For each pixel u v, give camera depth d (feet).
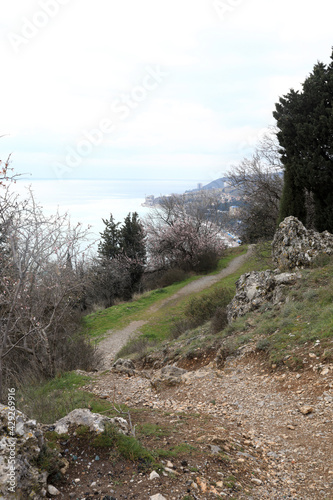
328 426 15.74
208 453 12.88
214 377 25.52
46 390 26.86
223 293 49.88
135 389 26.27
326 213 49.90
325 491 11.51
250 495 10.89
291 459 13.84
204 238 116.67
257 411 19.02
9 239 21.66
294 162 50.49
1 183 19.86
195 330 42.19
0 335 22.65
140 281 113.09
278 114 54.34
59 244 32.96
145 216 128.47
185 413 19.07
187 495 9.89
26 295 28.02
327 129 46.85
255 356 26.35
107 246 110.32
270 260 66.18
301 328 26.55
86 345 39.60
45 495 9.18
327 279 32.27
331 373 20.06
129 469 10.71
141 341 50.34
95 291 96.12
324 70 51.55
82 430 11.71
